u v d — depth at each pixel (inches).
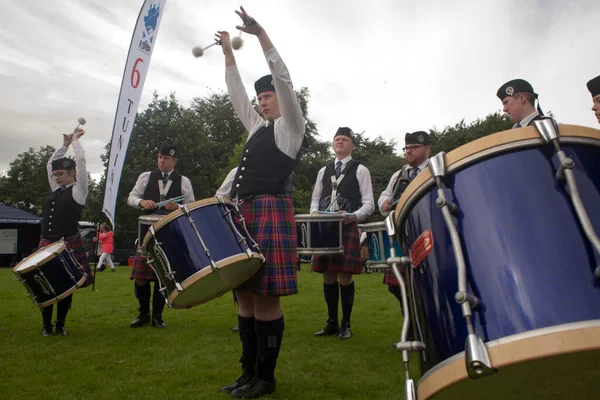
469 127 1282.0
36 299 159.0
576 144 50.9
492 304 46.6
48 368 121.3
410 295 60.9
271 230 103.0
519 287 45.7
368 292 299.9
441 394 50.8
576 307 43.3
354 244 171.8
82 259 192.1
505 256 47.4
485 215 49.9
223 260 93.4
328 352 140.6
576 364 43.4
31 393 101.7
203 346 147.5
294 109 102.4
